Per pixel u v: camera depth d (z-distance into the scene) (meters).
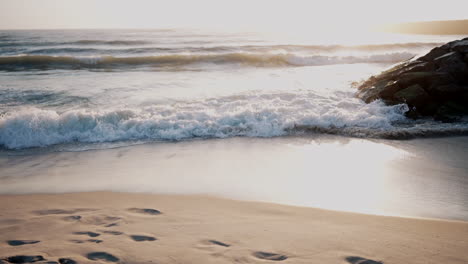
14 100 10.00
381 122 8.57
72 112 8.13
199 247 2.95
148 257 2.73
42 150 6.93
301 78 14.15
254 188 5.02
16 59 17.00
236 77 14.48
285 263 2.68
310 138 7.71
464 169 5.82
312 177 5.48
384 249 3.03
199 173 5.64
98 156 6.57
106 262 2.64
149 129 8.02
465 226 3.76
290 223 3.66
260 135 7.95
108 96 10.63
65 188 4.95
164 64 17.95
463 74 9.91
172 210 4.04
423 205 4.44
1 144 7.20
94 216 3.74
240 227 3.49
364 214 4.07
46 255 2.73
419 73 9.97
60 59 17.42
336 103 9.75
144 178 5.40
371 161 6.24
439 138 7.60
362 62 20.94
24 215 3.77
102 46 27.17
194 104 9.57
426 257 2.89
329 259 2.78
